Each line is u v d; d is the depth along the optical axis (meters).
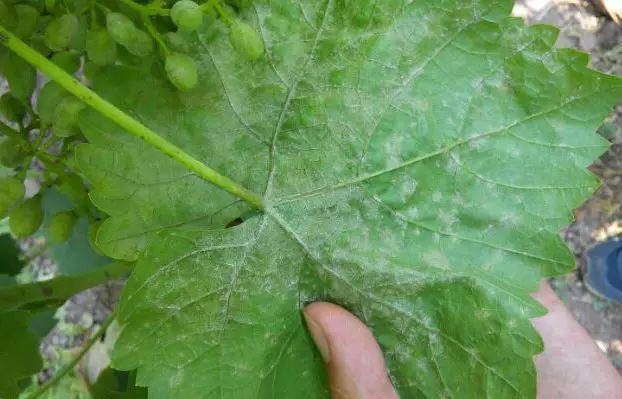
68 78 0.17
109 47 0.21
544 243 0.24
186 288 0.22
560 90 0.23
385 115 0.24
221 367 0.23
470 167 0.24
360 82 0.24
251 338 0.23
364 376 0.23
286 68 0.24
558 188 0.24
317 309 0.23
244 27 0.21
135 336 0.22
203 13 0.22
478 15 0.23
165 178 0.23
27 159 0.21
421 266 0.24
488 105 0.24
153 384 0.22
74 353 0.50
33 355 0.27
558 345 0.34
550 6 0.60
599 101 0.23
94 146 0.22
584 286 0.59
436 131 0.24
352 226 0.24
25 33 0.21
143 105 0.23
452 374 0.23
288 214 0.24
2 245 0.33
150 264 0.22
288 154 0.24
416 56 0.23
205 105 0.23
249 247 0.24
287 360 0.24
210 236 0.23
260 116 0.24
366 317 0.24
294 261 0.24
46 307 0.28
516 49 0.23
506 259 0.24
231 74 0.23
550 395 0.34
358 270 0.24
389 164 0.24
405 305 0.24
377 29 0.23
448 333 0.23
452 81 0.24
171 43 0.22
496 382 0.23
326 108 0.24
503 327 0.23
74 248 0.35
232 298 0.23
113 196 0.22
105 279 0.28
